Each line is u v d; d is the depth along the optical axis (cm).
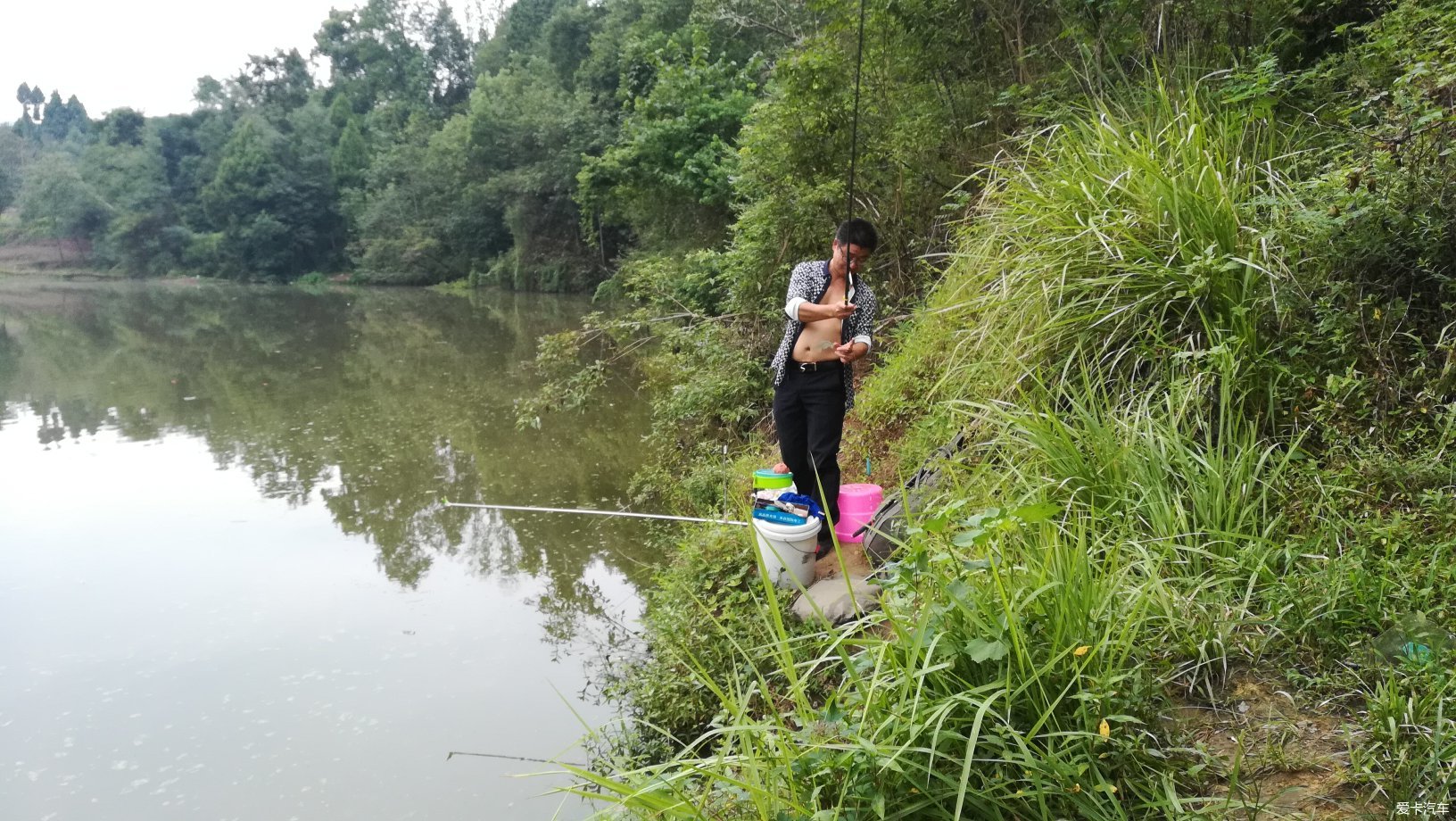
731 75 1639
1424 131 343
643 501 730
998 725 215
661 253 1675
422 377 1459
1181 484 321
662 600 452
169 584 615
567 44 3712
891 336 653
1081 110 537
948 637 230
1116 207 398
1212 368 345
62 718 445
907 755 213
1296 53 538
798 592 396
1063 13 605
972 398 428
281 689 468
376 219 4716
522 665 482
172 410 1221
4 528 733
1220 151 418
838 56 745
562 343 865
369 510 761
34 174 6700
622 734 389
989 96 669
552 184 3195
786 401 416
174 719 442
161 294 4169
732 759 228
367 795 377
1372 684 237
